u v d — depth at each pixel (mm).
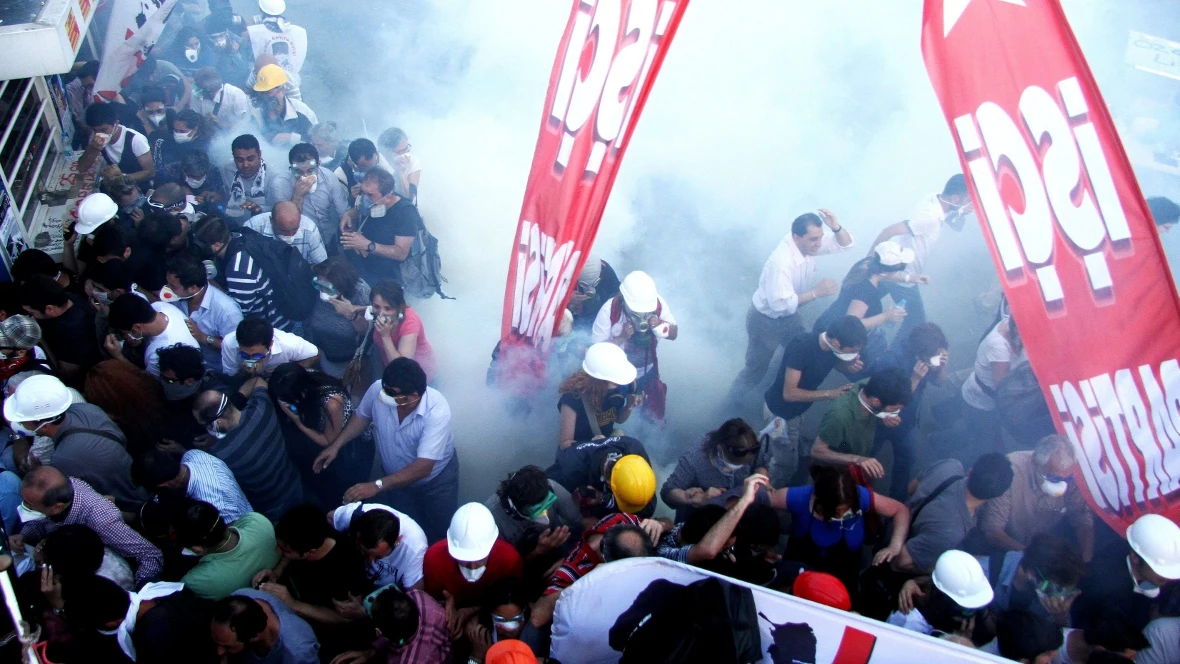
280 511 4121
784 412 4664
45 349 4398
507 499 3539
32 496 3293
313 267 4750
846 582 3686
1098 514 3795
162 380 4066
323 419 4098
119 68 6027
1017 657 3098
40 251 4594
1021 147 3400
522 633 3238
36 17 4137
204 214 5371
